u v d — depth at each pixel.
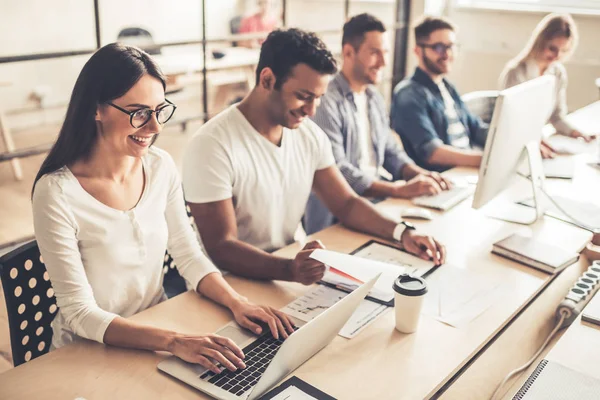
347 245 1.92
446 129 3.06
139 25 6.46
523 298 1.63
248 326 1.44
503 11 5.27
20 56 3.18
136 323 1.38
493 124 1.83
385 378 1.28
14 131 5.75
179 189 1.69
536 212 2.12
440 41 2.92
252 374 1.28
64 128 1.43
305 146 2.03
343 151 2.55
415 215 2.13
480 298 1.61
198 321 1.49
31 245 1.51
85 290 1.43
